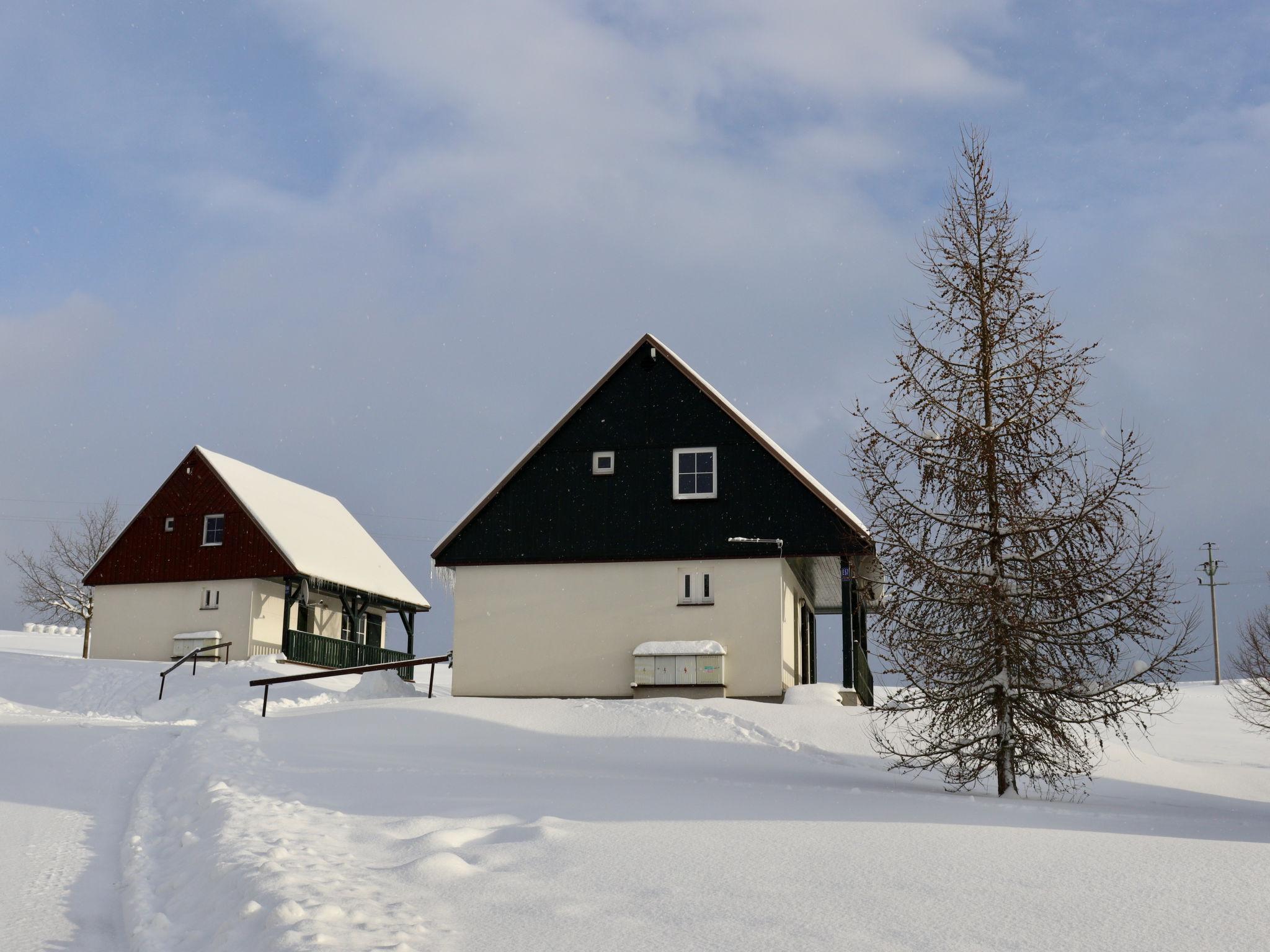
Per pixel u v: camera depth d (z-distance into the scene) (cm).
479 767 1502
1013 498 1312
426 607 4544
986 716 1334
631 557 2494
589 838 799
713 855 729
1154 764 1831
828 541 2420
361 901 600
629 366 2602
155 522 3891
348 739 1748
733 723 1914
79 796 1195
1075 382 1355
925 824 905
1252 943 509
